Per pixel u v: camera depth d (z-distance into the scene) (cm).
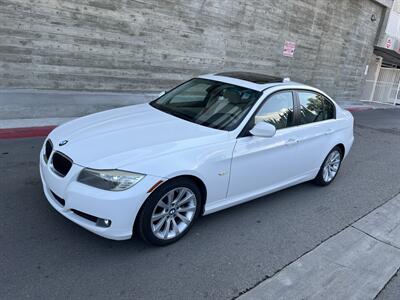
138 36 1023
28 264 317
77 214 336
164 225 363
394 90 2495
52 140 382
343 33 1877
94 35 938
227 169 395
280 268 363
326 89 1938
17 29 816
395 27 2427
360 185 641
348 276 365
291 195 548
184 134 386
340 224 477
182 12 1095
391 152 939
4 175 475
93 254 342
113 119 423
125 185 321
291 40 1538
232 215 457
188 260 355
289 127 479
